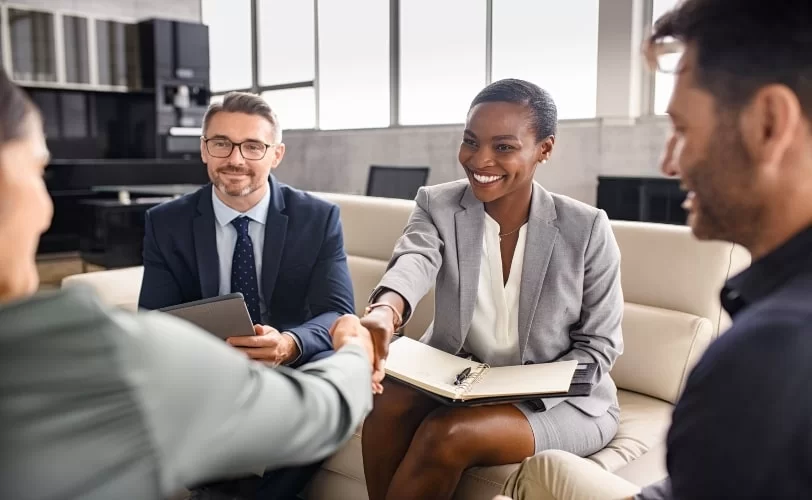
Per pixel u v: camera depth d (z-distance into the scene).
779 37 0.59
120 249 5.67
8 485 0.52
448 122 6.65
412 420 1.62
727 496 0.57
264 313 1.97
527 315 1.68
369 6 7.32
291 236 1.97
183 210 1.97
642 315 1.99
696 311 1.96
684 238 2.01
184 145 8.77
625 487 1.10
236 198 1.92
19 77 7.84
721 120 0.62
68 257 7.77
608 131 5.10
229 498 1.72
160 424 0.57
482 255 1.74
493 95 1.60
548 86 5.68
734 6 0.61
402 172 4.88
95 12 8.40
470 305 1.72
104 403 0.54
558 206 1.72
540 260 1.67
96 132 8.83
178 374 0.58
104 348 0.54
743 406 0.56
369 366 0.87
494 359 1.72
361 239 2.66
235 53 9.27
